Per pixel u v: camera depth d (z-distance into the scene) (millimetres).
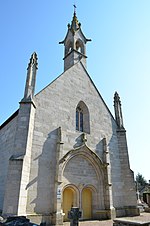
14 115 15664
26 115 13555
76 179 15078
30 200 12031
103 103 21453
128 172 18453
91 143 17672
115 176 17953
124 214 16641
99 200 15844
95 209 15531
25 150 12344
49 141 14625
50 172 13734
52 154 14391
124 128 21031
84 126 18500
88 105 19516
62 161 14297
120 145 20078
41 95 15766
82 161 16141
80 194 14883
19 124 13188
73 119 17203
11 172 11391
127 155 19344
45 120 15086
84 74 21297
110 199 15898
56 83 17500
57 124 15734
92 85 21469
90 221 13969
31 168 12875
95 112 19844
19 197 10781
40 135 14289
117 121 21750
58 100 16828
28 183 12320
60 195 13086
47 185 13188
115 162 18781
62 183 13977
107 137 19531
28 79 15367
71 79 19297
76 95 18828
